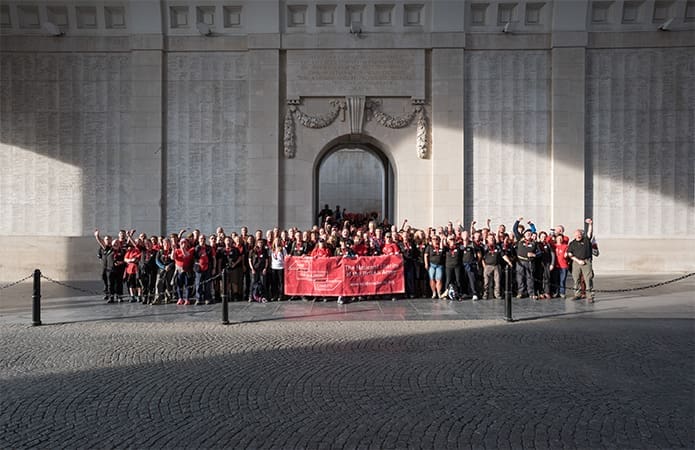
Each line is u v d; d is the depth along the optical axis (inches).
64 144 941.2
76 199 940.6
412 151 931.3
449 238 687.1
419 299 684.7
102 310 610.2
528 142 932.0
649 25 916.0
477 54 932.6
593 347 427.2
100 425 268.5
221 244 699.4
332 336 471.8
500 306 627.2
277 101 922.7
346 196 1819.6
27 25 932.0
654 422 269.9
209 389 323.9
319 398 307.7
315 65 926.4
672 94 919.7
